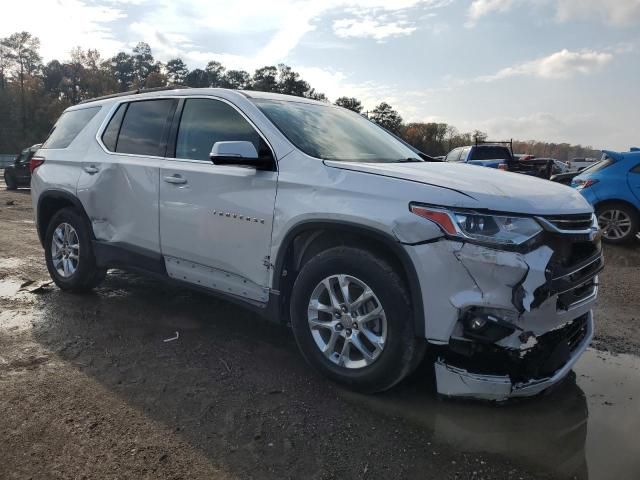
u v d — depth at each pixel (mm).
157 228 4117
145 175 4188
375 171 3045
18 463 2410
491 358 2859
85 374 3330
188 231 3879
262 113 3674
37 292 5070
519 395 2840
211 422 2797
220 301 4906
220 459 2482
